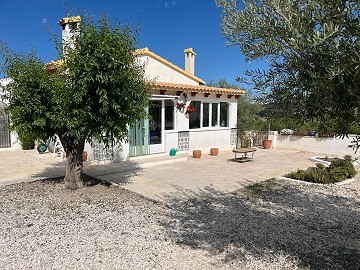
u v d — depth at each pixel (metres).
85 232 5.18
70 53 6.58
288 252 4.56
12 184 8.33
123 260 4.22
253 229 5.43
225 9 3.17
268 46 2.81
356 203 7.09
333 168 9.79
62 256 4.30
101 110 6.58
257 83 3.01
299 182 9.12
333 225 5.68
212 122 15.61
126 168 10.59
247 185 8.71
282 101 2.83
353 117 2.45
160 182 8.91
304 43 2.33
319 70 2.45
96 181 8.91
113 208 6.50
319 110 2.61
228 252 4.54
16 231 5.18
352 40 2.30
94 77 6.40
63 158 12.50
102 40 6.42
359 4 2.21
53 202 6.85
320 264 4.20
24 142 14.97
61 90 6.59
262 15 2.78
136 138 12.12
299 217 6.09
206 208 6.61
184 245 4.75
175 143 13.53
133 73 7.07
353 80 2.24
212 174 10.18
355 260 4.32
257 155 14.95
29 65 7.00
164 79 13.95
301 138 16.84
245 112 19.31
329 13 2.30
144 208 6.55
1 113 7.90
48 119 7.00
